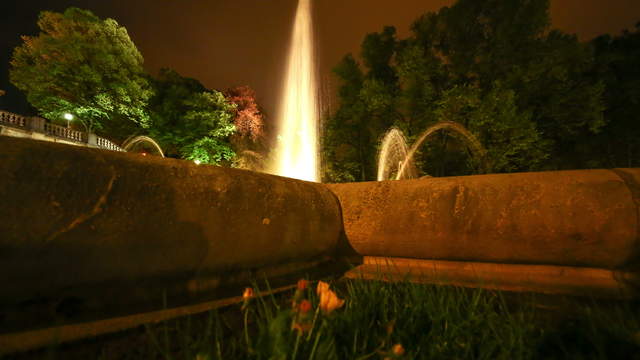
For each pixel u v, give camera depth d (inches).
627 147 543.5
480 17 492.4
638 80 521.0
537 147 427.8
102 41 758.5
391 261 63.1
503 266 53.2
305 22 762.2
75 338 29.2
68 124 767.1
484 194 54.3
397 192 63.5
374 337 29.2
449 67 527.2
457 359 27.4
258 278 49.1
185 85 1086.4
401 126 513.0
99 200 30.8
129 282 33.7
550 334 30.5
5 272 25.5
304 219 55.7
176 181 38.0
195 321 36.7
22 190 26.3
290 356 24.8
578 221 46.3
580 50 429.4
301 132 746.2
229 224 42.7
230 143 1098.1
